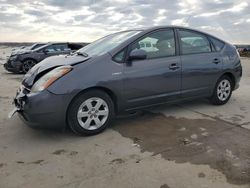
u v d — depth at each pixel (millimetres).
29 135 4297
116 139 4109
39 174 3178
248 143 3910
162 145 3879
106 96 4285
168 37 4949
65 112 3979
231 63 5762
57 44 13469
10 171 3252
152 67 4617
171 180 3004
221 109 5562
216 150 3691
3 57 25000
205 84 5398
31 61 12938
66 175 3146
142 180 3014
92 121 4238
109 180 3025
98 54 4391
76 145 3926
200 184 2918
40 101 3824
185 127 4559
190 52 5180
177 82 4961
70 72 3990
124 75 4348
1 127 4645
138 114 5207
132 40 4527
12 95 7297
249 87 8195
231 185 2891
